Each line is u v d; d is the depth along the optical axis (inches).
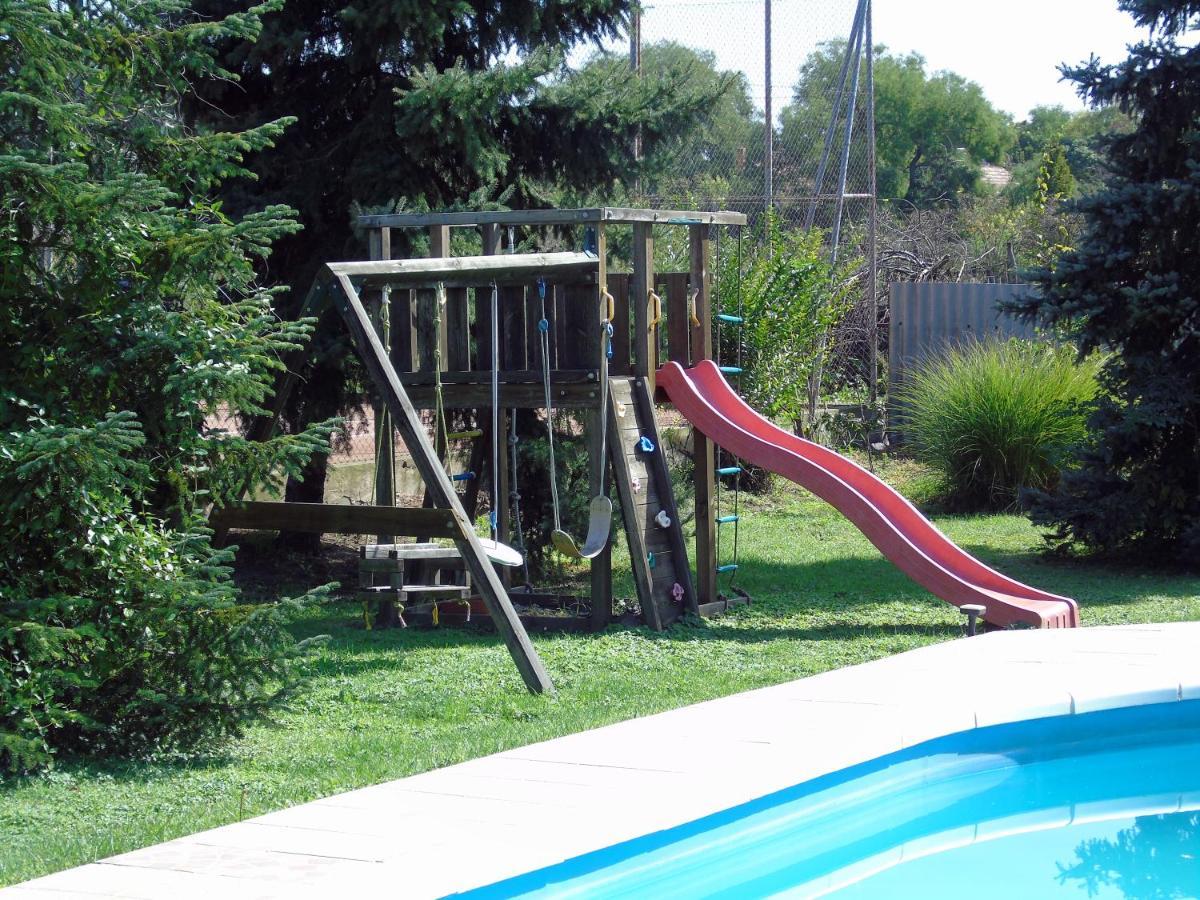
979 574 363.9
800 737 203.8
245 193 414.0
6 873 157.0
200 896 135.6
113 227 218.8
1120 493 452.8
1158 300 438.6
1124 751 244.5
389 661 315.9
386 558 345.1
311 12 428.5
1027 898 182.9
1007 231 931.3
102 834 176.4
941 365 626.8
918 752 219.8
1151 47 441.7
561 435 470.0
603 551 367.9
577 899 162.9
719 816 183.0
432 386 377.4
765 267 605.9
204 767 220.2
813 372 660.1
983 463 586.2
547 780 181.5
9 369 221.3
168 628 223.8
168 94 290.4
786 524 564.1
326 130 448.8
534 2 434.6
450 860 147.6
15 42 213.9
